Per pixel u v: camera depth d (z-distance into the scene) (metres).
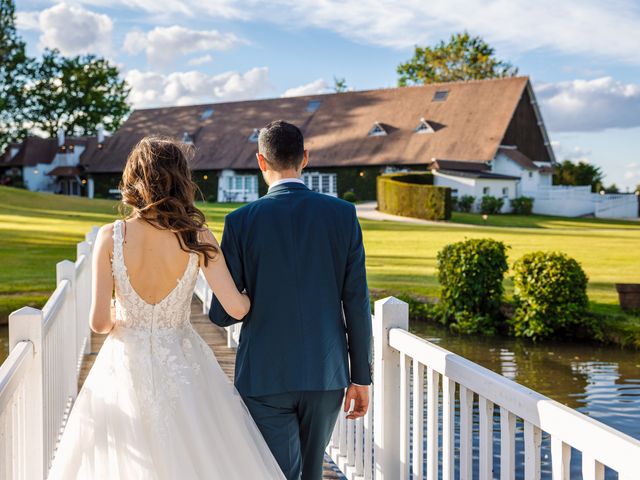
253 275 2.67
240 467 2.66
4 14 60.53
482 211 39.56
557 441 1.97
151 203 2.54
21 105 63.34
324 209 2.69
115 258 2.53
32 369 2.94
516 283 11.58
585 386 8.43
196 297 12.30
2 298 11.95
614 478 5.31
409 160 44.06
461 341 11.17
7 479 2.35
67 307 5.47
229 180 49.50
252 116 52.59
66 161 56.66
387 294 13.35
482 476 2.46
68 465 2.57
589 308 11.84
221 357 7.55
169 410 2.55
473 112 45.69
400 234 26.14
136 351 2.57
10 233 23.11
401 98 48.94
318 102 51.72
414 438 3.21
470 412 2.58
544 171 46.16
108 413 2.55
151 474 2.51
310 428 2.73
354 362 2.73
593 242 22.98
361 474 4.03
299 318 2.62
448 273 12.16
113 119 67.00
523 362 9.75
